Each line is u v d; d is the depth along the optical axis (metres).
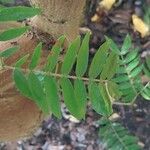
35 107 0.75
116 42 1.52
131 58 0.94
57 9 0.61
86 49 0.48
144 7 1.55
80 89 0.49
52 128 1.41
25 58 0.48
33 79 0.47
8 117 0.74
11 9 0.45
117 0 1.58
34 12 0.46
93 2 1.55
